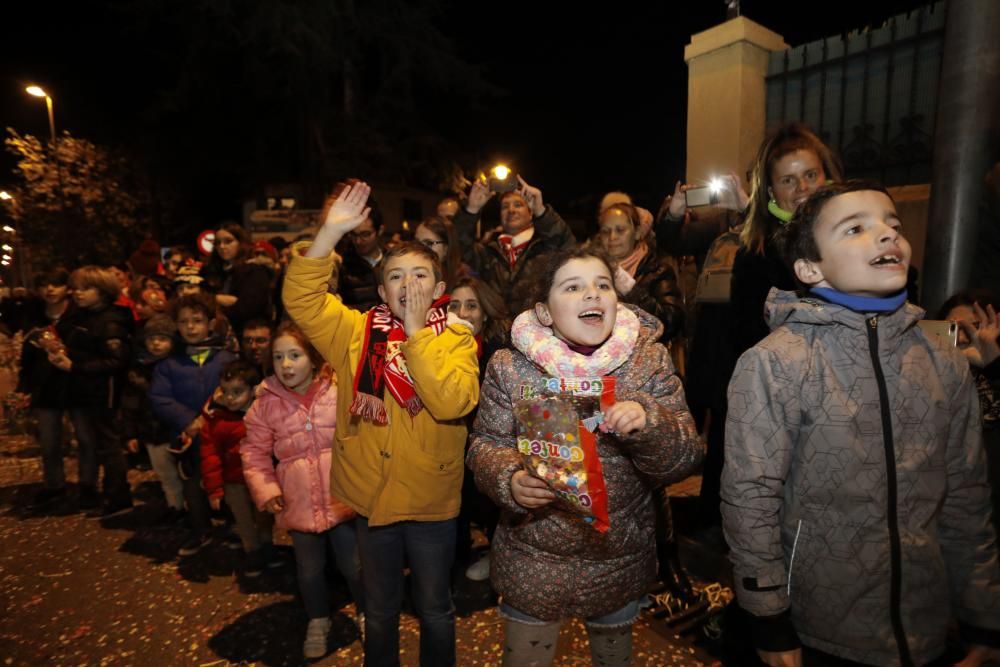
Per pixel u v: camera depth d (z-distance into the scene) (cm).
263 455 268
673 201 325
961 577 147
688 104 442
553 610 168
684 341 458
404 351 190
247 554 319
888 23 376
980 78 265
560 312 161
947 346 150
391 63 1588
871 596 141
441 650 210
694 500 378
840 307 145
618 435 143
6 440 589
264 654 257
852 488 141
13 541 371
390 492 201
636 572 171
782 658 142
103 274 412
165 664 253
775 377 146
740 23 406
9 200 1539
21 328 773
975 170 270
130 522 397
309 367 263
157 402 357
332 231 200
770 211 232
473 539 356
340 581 309
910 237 356
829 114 401
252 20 1300
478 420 180
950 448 147
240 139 1639
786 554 151
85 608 296
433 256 216
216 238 523
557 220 361
